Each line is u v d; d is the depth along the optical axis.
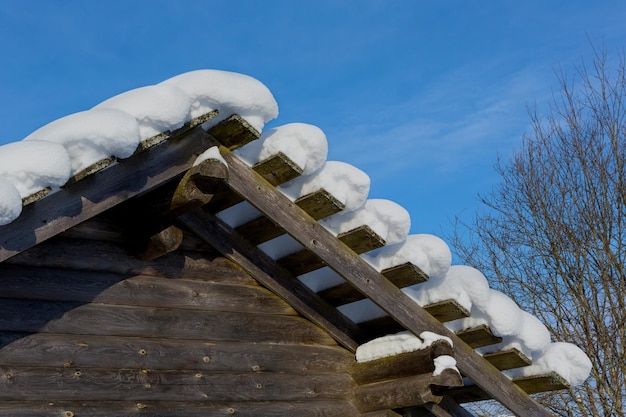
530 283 13.42
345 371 5.24
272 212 4.25
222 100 3.90
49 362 4.16
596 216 12.61
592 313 12.13
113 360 4.37
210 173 4.01
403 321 4.69
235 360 4.82
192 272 4.82
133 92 3.84
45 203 3.58
